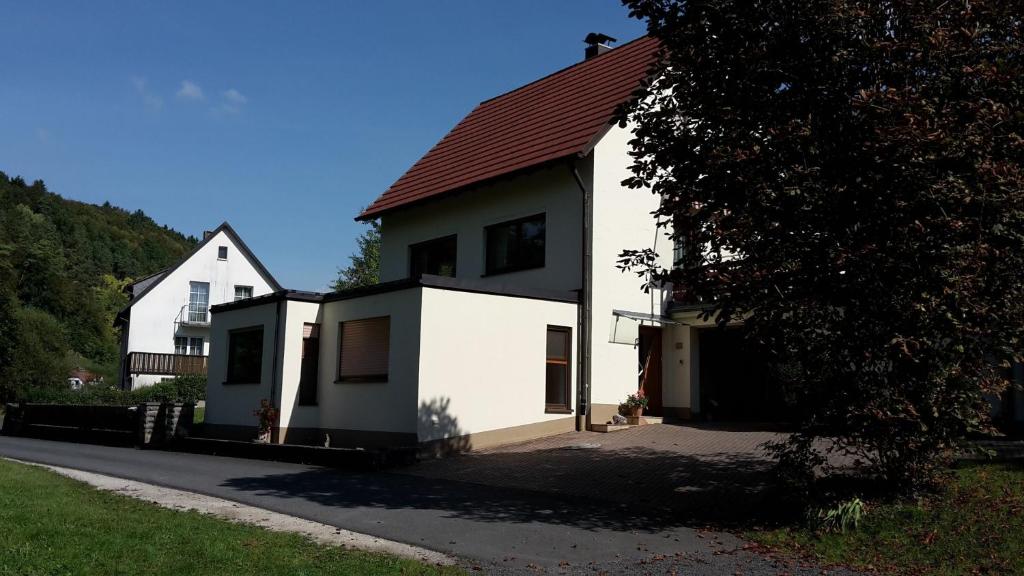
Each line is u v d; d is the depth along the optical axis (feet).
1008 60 26.04
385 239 76.79
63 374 149.59
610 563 24.22
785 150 27.50
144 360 150.71
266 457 53.06
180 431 64.90
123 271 414.21
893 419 26.53
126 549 23.49
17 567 21.02
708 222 29.43
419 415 49.65
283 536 26.68
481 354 53.26
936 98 25.50
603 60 74.90
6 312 144.66
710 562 24.40
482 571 23.09
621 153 61.93
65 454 58.80
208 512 31.55
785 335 28.63
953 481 30.45
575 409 58.34
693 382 63.16
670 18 30.12
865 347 27.07
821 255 27.02
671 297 64.95
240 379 64.49
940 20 26.13
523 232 64.44
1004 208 24.17
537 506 33.42
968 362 26.12
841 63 27.30
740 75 28.86
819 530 27.30
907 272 25.66
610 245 60.44
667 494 35.53
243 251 169.27
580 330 59.11
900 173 24.97
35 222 356.79
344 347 58.13
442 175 73.00
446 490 37.78
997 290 25.36
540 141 65.05
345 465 46.98
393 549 25.58
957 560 23.67
